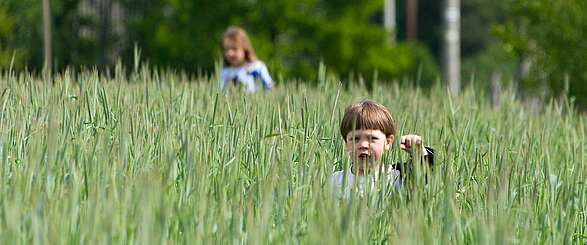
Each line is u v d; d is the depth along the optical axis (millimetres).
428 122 11086
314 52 43594
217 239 6434
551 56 29891
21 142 8039
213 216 6613
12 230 5969
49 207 6391
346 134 8609
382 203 7352
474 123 11461
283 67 41406
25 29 34344
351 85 14602
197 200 6715
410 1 80375
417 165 7586
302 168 7605
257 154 8266
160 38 40844
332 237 5914
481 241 6293
